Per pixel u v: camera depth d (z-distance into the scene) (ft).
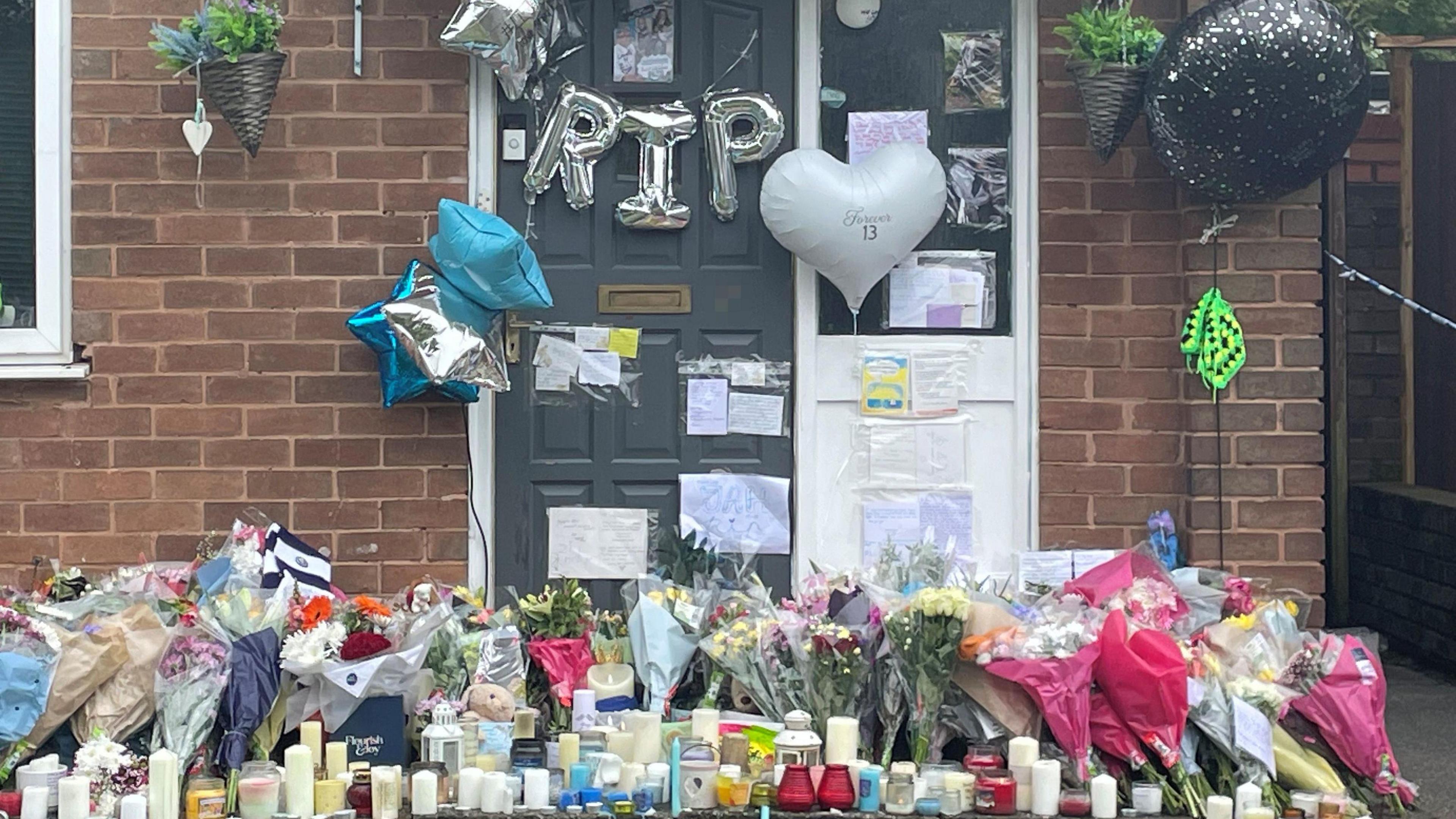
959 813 15.20
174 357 18.40
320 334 18.47
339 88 18.48
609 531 19.04
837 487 19.03
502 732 15.97
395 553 18.56
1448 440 25.41
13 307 18.40
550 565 18.99
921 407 18.98
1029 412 18.98
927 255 19.03
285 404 18.45
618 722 16.61
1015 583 18.66
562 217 19.03
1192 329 18.43
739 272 19.08
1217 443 18.49
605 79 19.07
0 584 18.31
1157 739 15.55
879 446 19.02
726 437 19.12
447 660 16.78
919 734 16.03
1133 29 17.87
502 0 17.46
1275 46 16.81
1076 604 16.70
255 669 15.87
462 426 18.58
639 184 18.99
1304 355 18.45
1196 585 17.52
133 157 18.35
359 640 15.98
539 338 19.02
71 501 18.39
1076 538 18.86
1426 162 25.99
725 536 19.02
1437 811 16.52
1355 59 17.10
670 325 19.10
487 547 18.76
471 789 15.25
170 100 18.38
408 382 17.93
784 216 17.87
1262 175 17.57
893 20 19.13
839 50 19.12
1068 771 15.71
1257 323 18.45
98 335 18.35
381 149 18.51
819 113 19.10
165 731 15.58
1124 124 18.15
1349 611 26.61
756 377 19.08
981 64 19.08
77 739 15.89
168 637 15.99
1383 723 16.78
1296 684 16.35
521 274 17.66
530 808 15.23
